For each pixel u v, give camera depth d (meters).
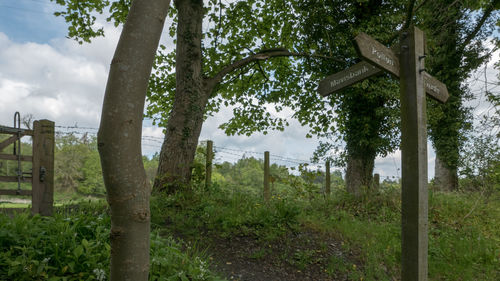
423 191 3.44
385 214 8.05
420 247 3.35
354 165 10.30
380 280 4.80
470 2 10.76
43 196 5.26
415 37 3.61
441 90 4.22
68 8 11.49
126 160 1.57
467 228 7.31
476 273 5.12
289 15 11.44
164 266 3.28
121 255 1.59
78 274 2.85
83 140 42.53
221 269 4.55
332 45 10.61
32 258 2.90
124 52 1.60
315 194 8.87
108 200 1.60
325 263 5.21
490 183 9.76
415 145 3.50
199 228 5.88
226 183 8.89
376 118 10.06
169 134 8.50
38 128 5.31
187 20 8.87
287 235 6.01
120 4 11.54
